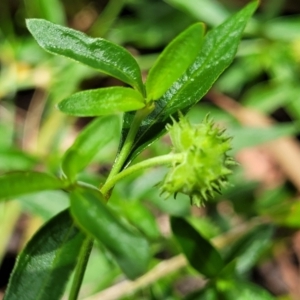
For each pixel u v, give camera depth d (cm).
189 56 17
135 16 37
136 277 15
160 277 23
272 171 32
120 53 17
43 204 23
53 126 30
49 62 32
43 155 26
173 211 25
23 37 34
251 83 35
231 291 21
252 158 32
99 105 17
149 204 30
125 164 18
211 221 27
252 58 33
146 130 18
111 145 25
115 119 18
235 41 18
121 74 17
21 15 35
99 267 25
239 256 22
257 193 31
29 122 33
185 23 35
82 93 17
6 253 30
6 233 28
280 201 30
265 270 30
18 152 25
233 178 28
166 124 18
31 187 16
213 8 31
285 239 28
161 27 35
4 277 29
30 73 33
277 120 35
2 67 35
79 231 17
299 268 30
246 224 24
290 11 37
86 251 17
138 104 17
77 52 17
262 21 34
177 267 23
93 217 16
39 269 17
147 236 23
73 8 37
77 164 18
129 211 23
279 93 32
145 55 36
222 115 31
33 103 34
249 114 32
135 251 16
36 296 17
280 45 33
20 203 24
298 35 33
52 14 31
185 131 17
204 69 18
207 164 17
